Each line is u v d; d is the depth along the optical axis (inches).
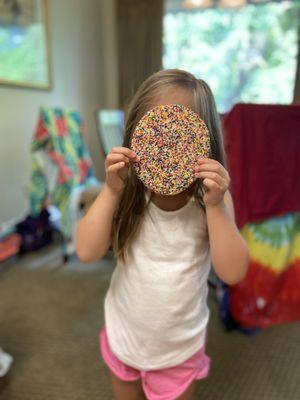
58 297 77.7
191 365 32.5
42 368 56.8
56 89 122.5
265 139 55.2
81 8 131.0
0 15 94.3
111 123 112.6
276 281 60.3
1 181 102.3
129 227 29.7
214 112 28.0
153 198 28.7
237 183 56.0
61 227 92.5
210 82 141.6
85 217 30.8
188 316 30.1
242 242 28.5
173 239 28.5
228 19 132.6
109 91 152.7
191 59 141.6
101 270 90.4
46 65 115.0
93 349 61.4
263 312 62.9
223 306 65.8
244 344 62.2
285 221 58.9
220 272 28.5
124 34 138.1
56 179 98.8
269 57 130.7
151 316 29.8
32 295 78.3
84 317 70.5
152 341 30.5
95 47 142.6
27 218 101.1
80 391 52.5
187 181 25.9
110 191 28.5
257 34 130.3
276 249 59.4
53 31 117.6
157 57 136.6
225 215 27.1
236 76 137.3
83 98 138.7
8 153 103.8
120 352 32.7
